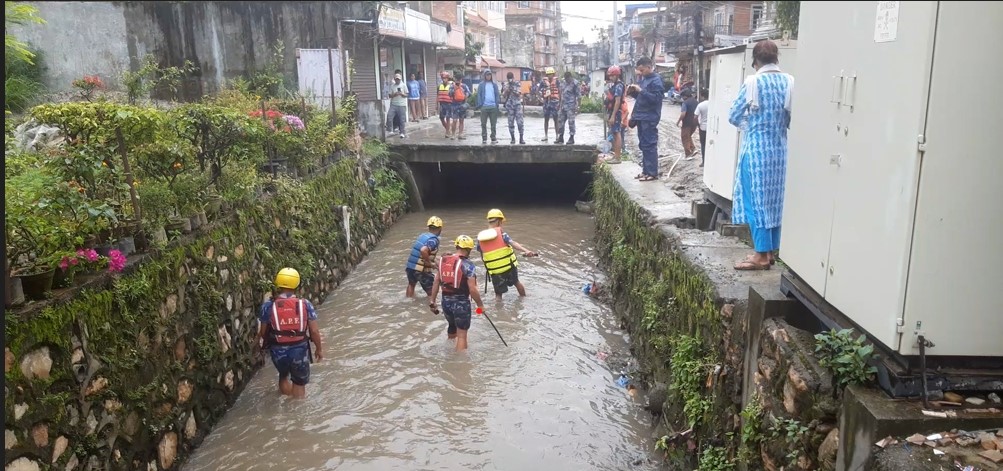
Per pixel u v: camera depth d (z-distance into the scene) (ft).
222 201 20.88
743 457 12.39
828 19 10.34
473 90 94.94
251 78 42.50
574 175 56.29
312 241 28.37
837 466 9.18
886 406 8.51
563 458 17.12
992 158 7.95
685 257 18.33
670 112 71.51
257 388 20.76
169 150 18.54
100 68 38.32
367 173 42.09
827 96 10.42
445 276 23.11
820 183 10.68
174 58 42.42
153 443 15.03
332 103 38.75
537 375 21.75
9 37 28.99
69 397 12.08
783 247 12.41
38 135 25.22
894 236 8.43
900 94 8.29
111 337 13.58
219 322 19.01
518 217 47.88
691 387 16.12
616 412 19.52
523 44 151.94
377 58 55.77
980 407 8.46
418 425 18.69
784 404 10.84
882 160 8.72
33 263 12.75
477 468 16.69
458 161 48.29
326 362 22.65
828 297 10.36
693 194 29.81
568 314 27.35
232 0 43.24
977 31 7.69
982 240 8.14
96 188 15.94
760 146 15.35
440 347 23.88
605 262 33.40
